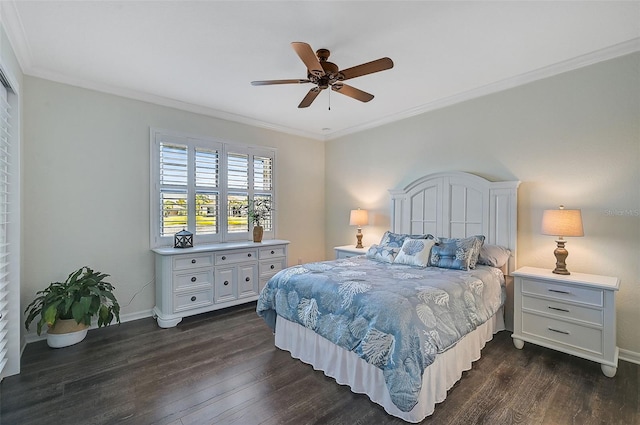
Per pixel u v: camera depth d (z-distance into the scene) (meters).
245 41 2.35
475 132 3.40
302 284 2.47
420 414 1.71
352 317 2.02
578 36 2.29
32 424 1.73
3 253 2.09
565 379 2.17
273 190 4.65
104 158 3.19
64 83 2.96
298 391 2.05
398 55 2.57
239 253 3.76
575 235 2.44
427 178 3.75
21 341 2.63
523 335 2.62
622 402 1.91
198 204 3.85
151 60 2.65
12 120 2.23
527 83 2.99
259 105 3.79
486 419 1.75
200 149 3.87
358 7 1.96
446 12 2.01
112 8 1.95
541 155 2.92
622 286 2.49
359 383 2.01
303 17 2.06
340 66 2.75
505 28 2.19
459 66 2.77
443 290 2.15
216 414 1.82
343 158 5.00
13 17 2.01
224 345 2.76
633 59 2.43
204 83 3.13
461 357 2.14
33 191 2.81
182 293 3.27
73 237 3.02
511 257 3.04
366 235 4.64
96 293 2.71
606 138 2.56
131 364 2.40
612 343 2.19
